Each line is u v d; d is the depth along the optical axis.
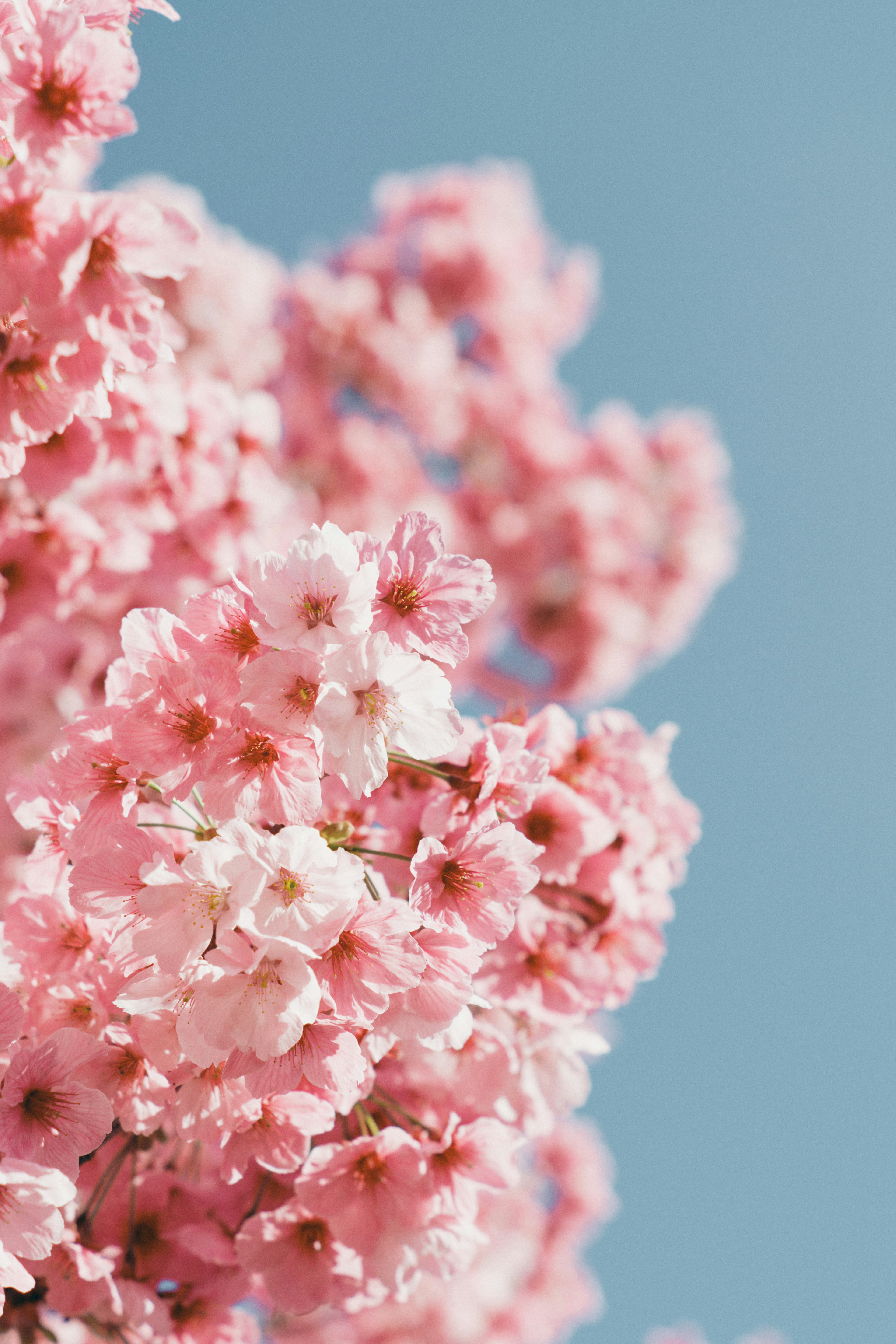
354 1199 1.37
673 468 2.80
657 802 1.46
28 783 1.36
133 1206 1.41
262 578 1.31
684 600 2.79
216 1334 1.41
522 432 2.74
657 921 1.46
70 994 1.35
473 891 1.33
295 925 1.30
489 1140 1.38
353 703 1.31
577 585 2.64
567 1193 2.34
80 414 1.36
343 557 1.31
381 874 1.38
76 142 1.32
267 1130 1.35
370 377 2.60
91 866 1.32
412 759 1.35
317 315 2.56
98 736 1.33
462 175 2.93
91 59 1.32
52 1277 1.39
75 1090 1.34
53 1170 1.32
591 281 3.01
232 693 1.32
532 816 1.41
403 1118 1.40
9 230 1.32
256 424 1.64
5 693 1.65
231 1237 1.42
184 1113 1.34
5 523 1.50
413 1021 1.32
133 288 1.33
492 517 2.65
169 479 1.52
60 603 1.52
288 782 1.31
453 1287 1.97
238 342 2.23
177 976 1.30
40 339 1.33
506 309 2.83
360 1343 1.83
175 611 1.73
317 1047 1.31
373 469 2.54
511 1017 1.43
